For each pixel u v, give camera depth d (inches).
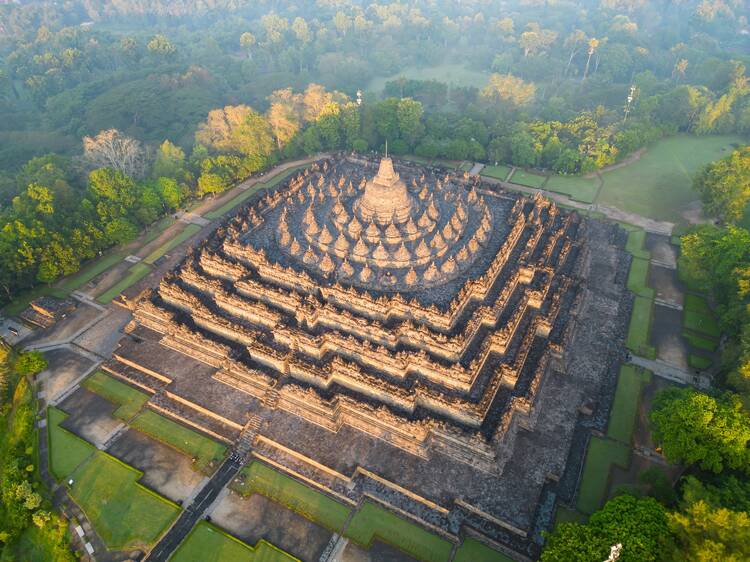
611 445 3004.4
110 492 2834.6
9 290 4126.5
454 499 2684.5
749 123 6446.9
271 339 3314.5
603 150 5797.2
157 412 3262.8
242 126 5910.4
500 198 4345.5
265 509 2758.4
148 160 6058.1
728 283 3563.0
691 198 5378.9
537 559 2487.7
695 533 2070.6
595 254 4439.0
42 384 3467.0
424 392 2859.3
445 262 3336.6
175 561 2536.9
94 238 4478.3
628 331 3784.5
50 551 2598.4
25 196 4478.3
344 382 3075.8
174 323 3582.7
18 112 7760.8
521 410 2982.3
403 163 4987.7
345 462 2859.3
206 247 3794.3
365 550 2571.4
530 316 3398.1
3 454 3105.3
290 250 3612.2
